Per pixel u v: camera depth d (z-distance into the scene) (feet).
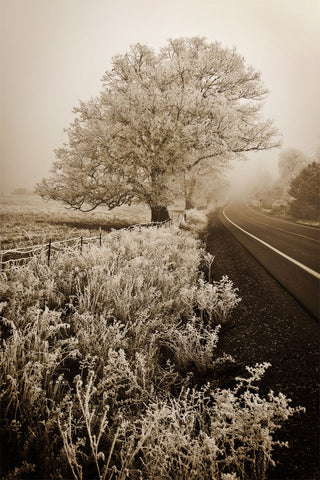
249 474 5.53
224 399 6.53
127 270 16.94
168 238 30.09
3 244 31.76
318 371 8.32
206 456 5.28
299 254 28.04
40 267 15.64
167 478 5.42
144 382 7.87
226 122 45.37
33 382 6.66
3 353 7.51
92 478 5.68
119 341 9.50
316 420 6.50
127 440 6.29
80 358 9.28
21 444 5.98
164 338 11.16
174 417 5.87
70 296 12.76
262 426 6.53
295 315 12.64
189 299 14.20
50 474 5.41
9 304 11.48
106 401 7.72
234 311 14.17
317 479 5.05
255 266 23.11
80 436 6.54
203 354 9.70
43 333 9.75
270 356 9.67
